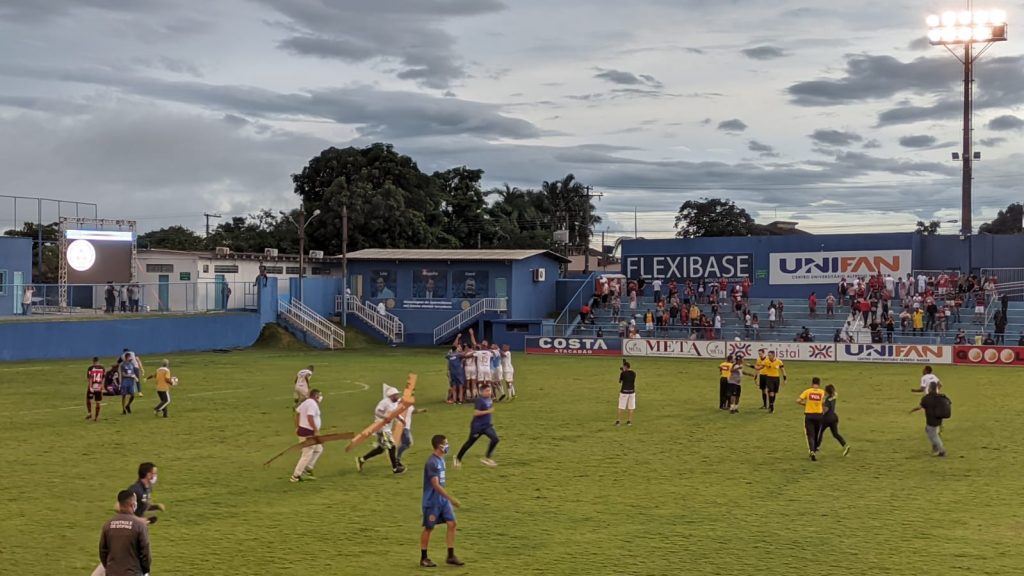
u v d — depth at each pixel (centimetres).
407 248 8725
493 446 2358
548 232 11919
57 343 5247
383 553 1602
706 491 2083
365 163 9181
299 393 3184
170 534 1717
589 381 4409
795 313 6475
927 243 6994
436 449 1545
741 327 6291
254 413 3250
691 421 3144
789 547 1639
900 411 3394
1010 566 1526
